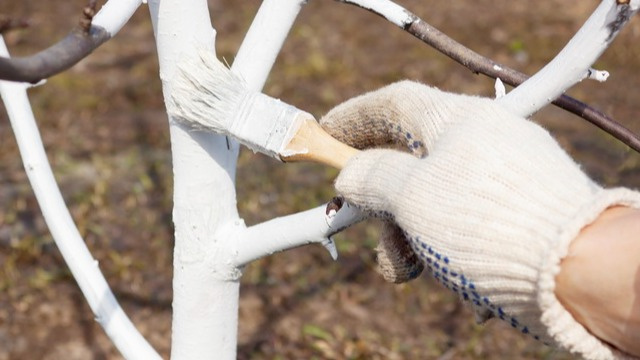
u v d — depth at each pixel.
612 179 2.87
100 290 1.38
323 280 2.41
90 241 2.49
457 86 3.46
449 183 1.14
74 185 2.73
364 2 1.30
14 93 1.36
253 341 2.19
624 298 1.10
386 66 3.60
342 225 1.28
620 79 3.49
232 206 1.34
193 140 1.31
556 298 1.11
